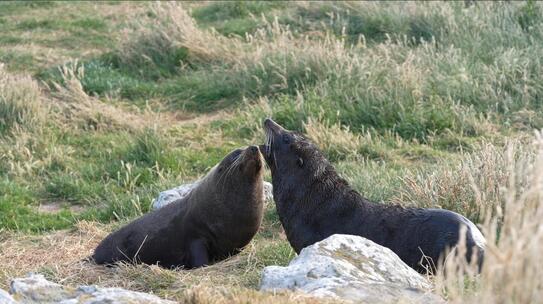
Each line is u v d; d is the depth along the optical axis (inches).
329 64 1560.0
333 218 863.1
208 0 2269.9
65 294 647.8
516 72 1487.5
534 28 1669.5
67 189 1277.1
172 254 986.1
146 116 1536.7
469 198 989.8
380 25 1844.2
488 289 470.0
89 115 1507.1
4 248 1067.3
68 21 2102.6
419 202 1017.5
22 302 632.4
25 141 1407.5
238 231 970.1
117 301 624.4
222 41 1843.0
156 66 1787.6
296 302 593.0
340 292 623.5
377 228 842.2
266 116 1435.8
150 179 1290.6
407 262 818.8
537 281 462.6
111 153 1387.8
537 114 1376.7
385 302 605.0
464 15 1770.4
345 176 1190.3
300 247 884.0
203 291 621.6
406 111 1411.2
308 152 886.4
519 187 943.7
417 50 1610.5
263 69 1587.1
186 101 1615.4
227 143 1418.6
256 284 794.8
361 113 1421.0
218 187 960.9
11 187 1274.6
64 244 1072.2
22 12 2224.4
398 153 1314.0
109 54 1855.3
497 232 916.6
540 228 459.8
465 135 1363.2
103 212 1182.9
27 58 1866.4
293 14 1977.1
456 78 1482.5
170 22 1866.4
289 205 888.9
